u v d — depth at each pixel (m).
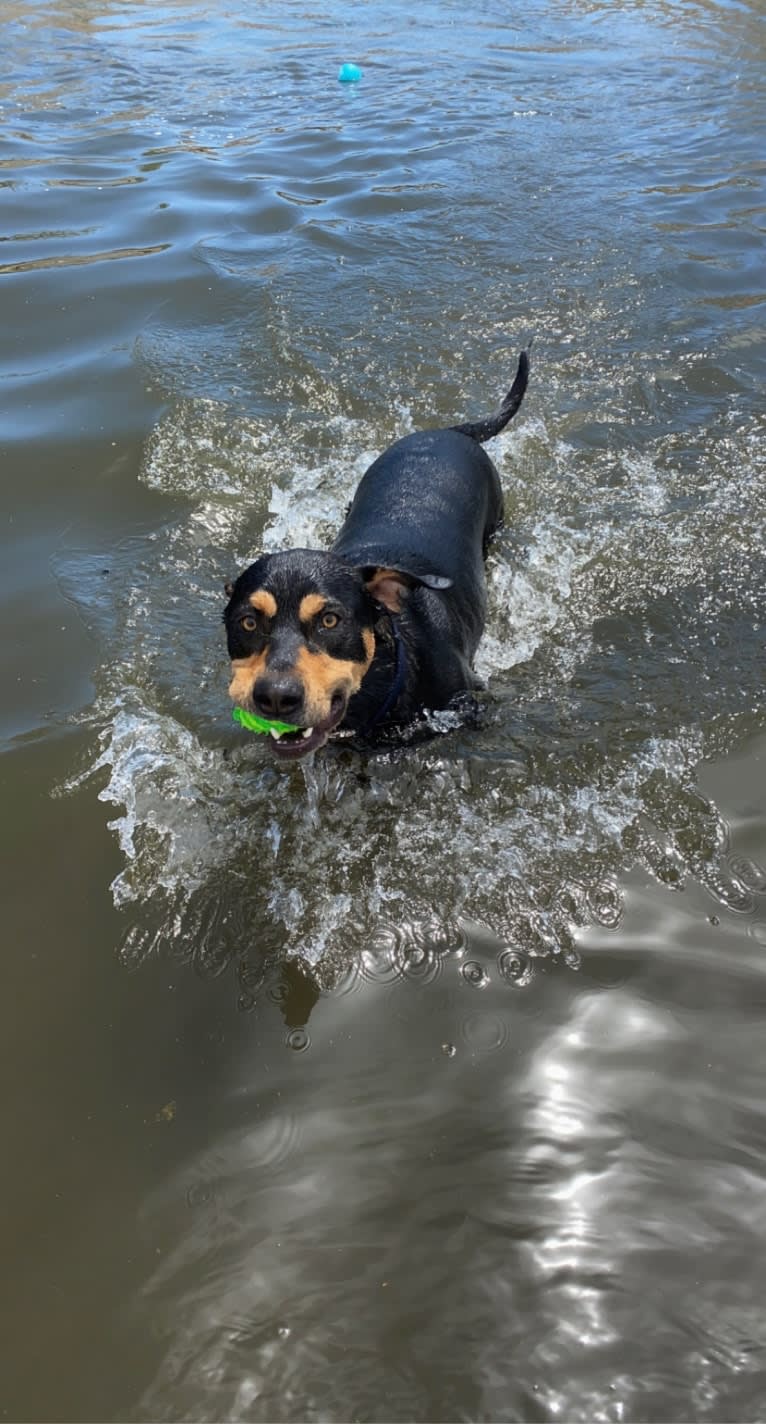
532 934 1.22
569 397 2.01
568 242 2.58
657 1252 1.02
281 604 1.25
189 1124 1.10
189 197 2.79
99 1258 1.03
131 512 1.75
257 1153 1.08
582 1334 0.99
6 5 5.29
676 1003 1.16
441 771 1.39
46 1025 1.16
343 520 1.75
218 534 1.72
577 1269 1.01
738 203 2.80
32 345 2.08
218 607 1.60
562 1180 1.06
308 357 2.08
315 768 1.39
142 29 4.89
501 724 1.44
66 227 2.59
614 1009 1.16
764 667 1.49
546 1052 1.13
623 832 1.31
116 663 1.52
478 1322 0.99
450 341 2.16
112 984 1.20
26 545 1.68
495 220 2.70
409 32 4.84
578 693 1.48
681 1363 0.97
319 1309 1.00
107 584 1.63
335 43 4.62
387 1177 1.06
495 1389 0.97
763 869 1.26
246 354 2.09
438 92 3.80
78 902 1.26
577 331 2.20
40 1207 1.06
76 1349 0.99
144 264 2.39
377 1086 1.12
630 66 4.21
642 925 1.22
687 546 1.69
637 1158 1.07
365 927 1.24
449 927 1.24
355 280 2.38
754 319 2.21
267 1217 1.05
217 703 1.47
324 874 1.29
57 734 1.42
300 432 1.92
